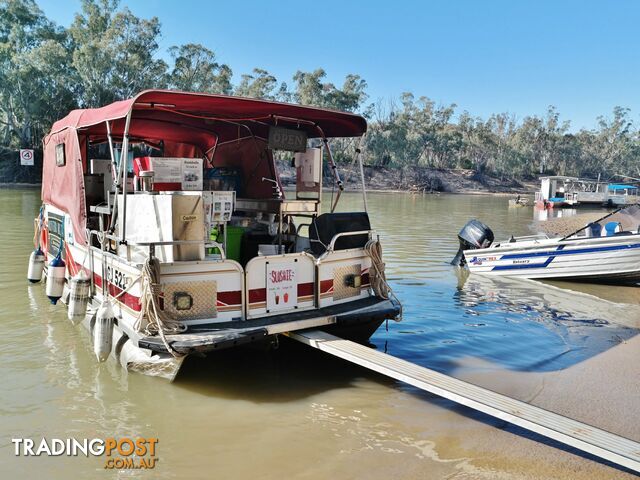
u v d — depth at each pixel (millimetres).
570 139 121625
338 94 89375
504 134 126188
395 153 98062
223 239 6184
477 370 6258
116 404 5113
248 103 5941
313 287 6113
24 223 18594
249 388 5602
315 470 4082
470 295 10219
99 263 6363
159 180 5945
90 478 3918
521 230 23797
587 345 7281
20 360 6094
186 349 4938
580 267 11312
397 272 12438
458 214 33156
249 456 4273
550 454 4375
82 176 6770
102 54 56688
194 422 4816
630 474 4082
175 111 6801
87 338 6836
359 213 6750
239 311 5621
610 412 5172
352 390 5613
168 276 5258
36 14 61906
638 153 125062
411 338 7430
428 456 4320
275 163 8039
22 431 4566
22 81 56438
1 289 9234
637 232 11820
